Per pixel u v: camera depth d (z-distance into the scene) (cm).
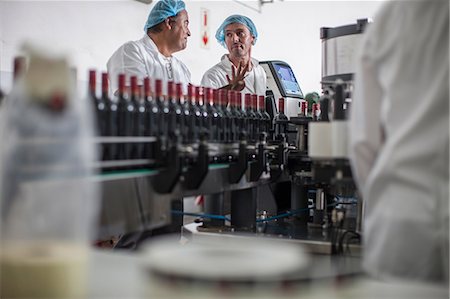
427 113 131
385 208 136
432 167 131
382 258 137
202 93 196
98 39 407
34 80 78
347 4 665
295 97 375
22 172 83
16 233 82
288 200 260
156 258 75
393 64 137
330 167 172
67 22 380
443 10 133
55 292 74
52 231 82
